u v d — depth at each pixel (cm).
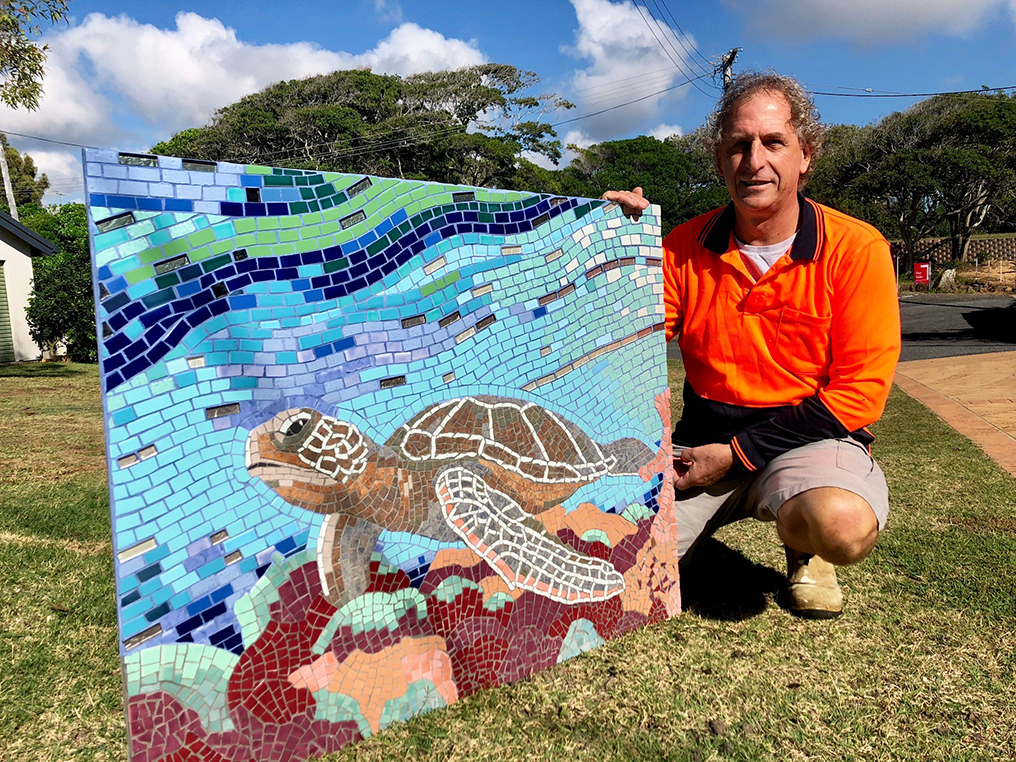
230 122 4397
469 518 211
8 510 385
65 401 891
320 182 186
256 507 177
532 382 226
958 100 3738
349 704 188
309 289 184
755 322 248
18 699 203
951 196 3909
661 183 5012
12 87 948
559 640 229
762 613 261
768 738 188
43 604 265
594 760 179
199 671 170
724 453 249
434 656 204
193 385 169
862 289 232
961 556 304
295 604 182
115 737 187
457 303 209
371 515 193
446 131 4247
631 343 252
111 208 161
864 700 204
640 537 252
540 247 228
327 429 186
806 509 225
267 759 177
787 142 235
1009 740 185
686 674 219
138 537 163
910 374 946
